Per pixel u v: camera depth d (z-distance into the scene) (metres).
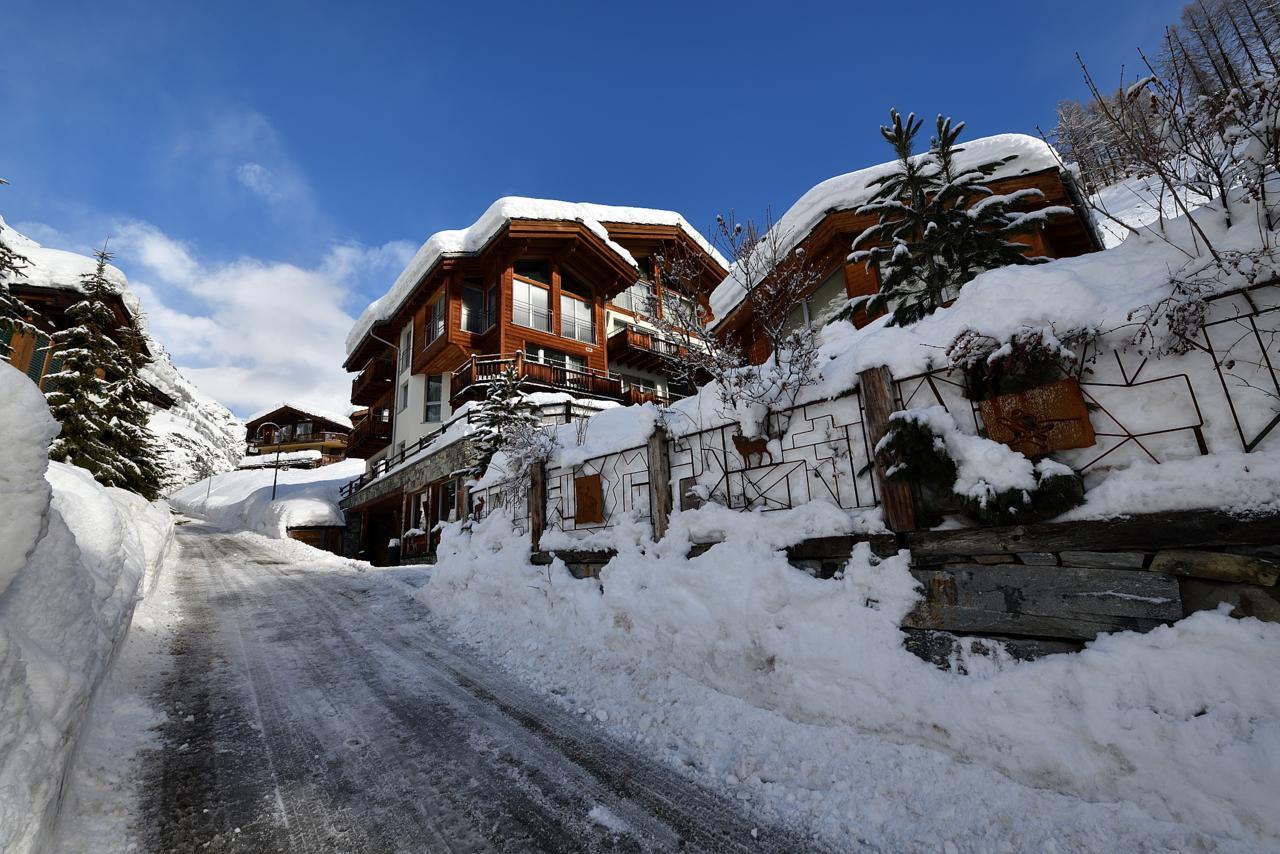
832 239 11.12
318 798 3.34
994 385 3.64
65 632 3.52
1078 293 3.48
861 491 4.28
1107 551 3.08
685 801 3.32
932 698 3.32
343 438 53.84
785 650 4.05
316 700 4.93
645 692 4.75
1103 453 3.29
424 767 3.73
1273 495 2.65
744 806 3.25
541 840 2.95
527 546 7.54
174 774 3.58
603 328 23.23
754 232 7.00
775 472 4.93
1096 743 2.75
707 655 4.59
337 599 9.65
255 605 9.13
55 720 2.67
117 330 17.48
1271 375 2.86
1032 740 2.93
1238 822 2.36
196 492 46.12
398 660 6.11
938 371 3.98
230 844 2.89
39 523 2.69
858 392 4.46
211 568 13.64
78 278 16.36
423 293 22.38
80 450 14.16
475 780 3.57
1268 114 3.13
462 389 18.78
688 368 7.23
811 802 3.20
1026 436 3.48
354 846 2.89
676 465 5.85
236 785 3.47
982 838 2.73
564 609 6.33
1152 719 2.64
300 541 22.38
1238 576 2.70
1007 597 3.33
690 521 5.24
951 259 6.48
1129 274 3.50
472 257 20.92
